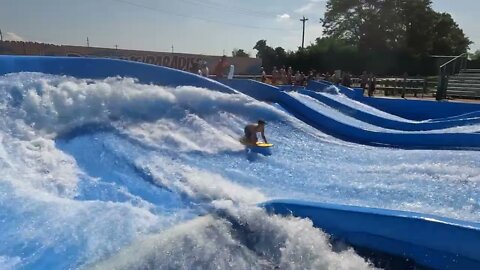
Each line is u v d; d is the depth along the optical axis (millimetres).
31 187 5891
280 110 11234
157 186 6504
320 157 8797
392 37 59469
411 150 9297
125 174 6848
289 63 50594
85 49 23078
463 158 8148
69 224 5059
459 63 28406
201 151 8133
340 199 6457
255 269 4738
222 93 10617
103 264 4402
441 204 6141
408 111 16938
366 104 17641
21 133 7227
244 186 6871
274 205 5418
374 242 4926
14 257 4465
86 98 8539
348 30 63594
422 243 4652
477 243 4332
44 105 7984
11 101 7793
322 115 11477
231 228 5211
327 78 24359
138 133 8281
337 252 4988
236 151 8398
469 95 23125
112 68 10016
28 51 21516
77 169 6762
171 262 4559
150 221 5297
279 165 8070
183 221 5332
